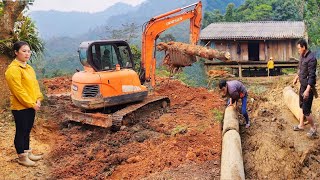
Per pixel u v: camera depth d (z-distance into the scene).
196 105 10.37
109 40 9.16
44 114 9.43
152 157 6.65
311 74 6.45
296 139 6.81
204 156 6.40
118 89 8.89
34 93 6.11
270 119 8.20
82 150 7.52
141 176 5.95
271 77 22.20
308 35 29.20
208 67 25.77
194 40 11.37
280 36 24.61
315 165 5.91
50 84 14.43
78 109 9.47
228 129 6.79
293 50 25.41
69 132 8.73
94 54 8.88
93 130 8.83
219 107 9.89
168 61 10.94
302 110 6.80
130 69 9.45
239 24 28.14
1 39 9.43
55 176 6.19
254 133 7.31
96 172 6.38
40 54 10.88
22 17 10.49
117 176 6.20
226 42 26.16
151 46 10.79
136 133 8.18
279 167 5.87
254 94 11.23
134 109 8.84
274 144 6.59
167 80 14.43
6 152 6.69
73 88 9.09
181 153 6.63
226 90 7.45
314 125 6.80
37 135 8.09
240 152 5.86
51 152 7.19
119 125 8.38
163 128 8.29
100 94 8.64
